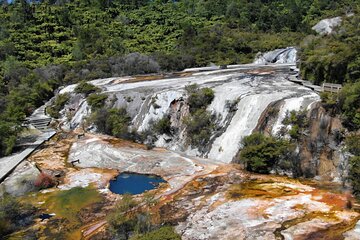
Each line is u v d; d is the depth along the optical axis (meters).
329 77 26.58
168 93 30.56
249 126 24.00
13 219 16.73
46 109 39.91
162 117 29.06
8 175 22.44
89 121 32.75
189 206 16.88
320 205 15.95
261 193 17.75
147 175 21.86
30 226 16.09
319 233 13.52
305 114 21.72
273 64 48.38
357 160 17.55
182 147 26.48
